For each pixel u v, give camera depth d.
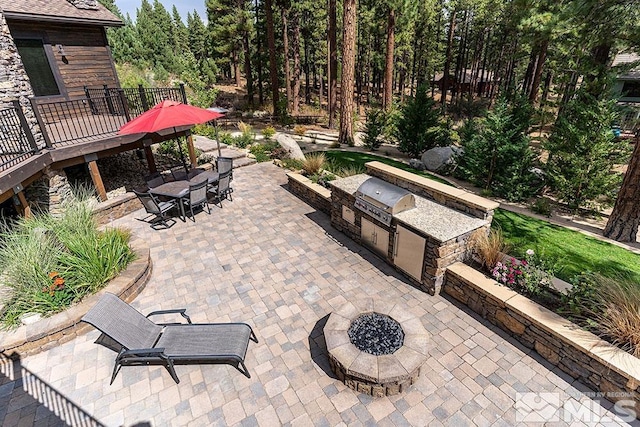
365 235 7.00
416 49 37.88
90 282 5.40
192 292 5.91
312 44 34.25
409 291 5.86
